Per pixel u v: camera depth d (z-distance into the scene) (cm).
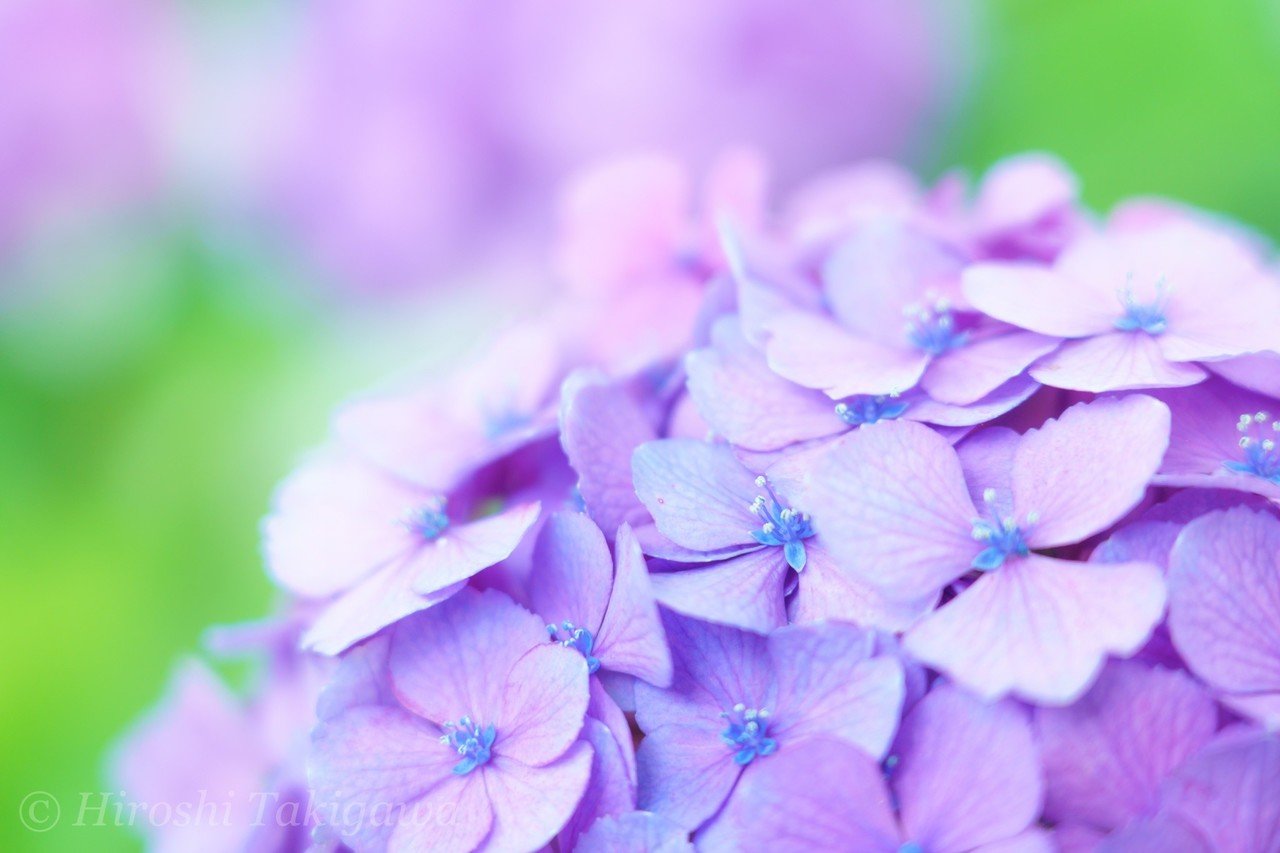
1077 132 51
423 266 49
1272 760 25
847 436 27
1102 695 25
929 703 26
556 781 26
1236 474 27
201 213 51
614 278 34
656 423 29
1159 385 27
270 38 50
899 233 30
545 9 46
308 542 29
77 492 50
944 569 26
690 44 46
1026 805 25
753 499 27
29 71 47
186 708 33
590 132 47
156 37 49
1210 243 29
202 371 51
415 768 27
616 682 27
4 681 46
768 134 48
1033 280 29
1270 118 49
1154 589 25
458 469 29
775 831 25
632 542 26
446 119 47
